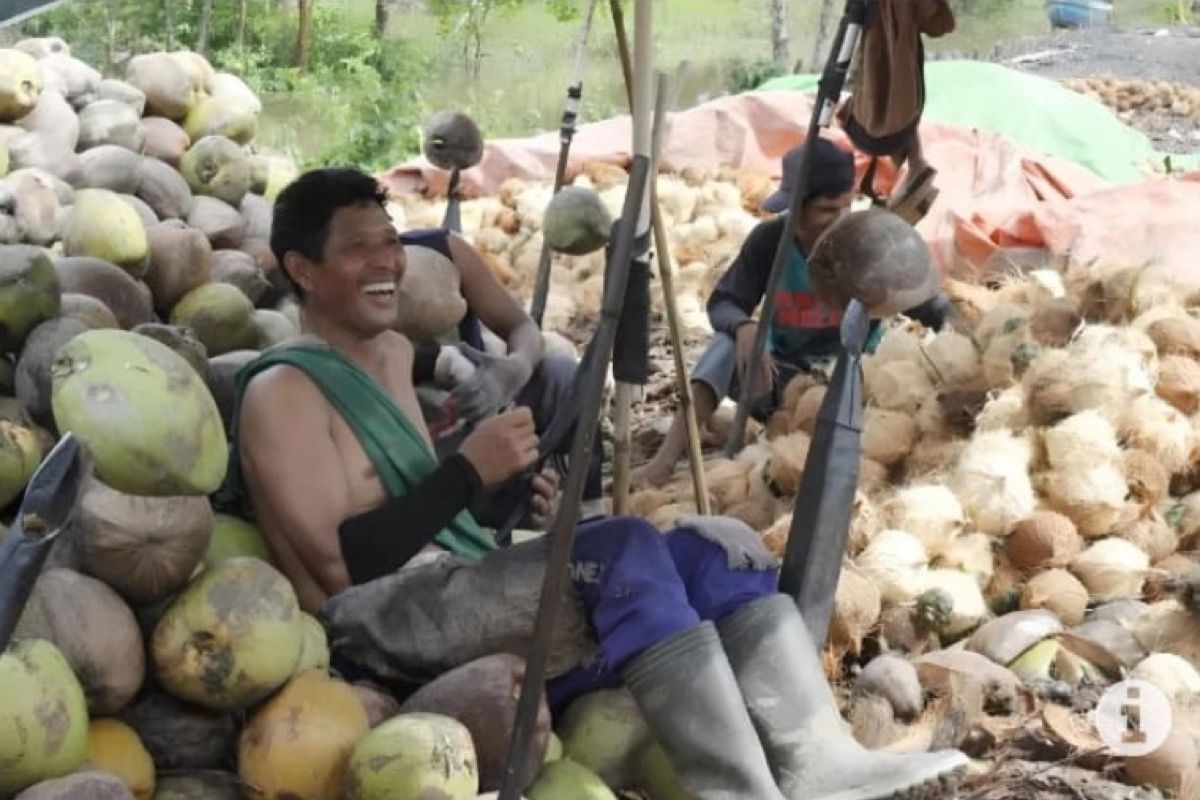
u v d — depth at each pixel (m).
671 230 9.97
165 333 3.88
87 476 2.31
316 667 3.11
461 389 4.76
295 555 3.52
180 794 2.93
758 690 3.15
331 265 3.65
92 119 6.11
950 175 9.90
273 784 2.90
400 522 3.47
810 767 3.10
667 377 7.26
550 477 4.14
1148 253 8.09
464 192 10.87
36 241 4.86
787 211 5.71
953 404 5.27
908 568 4.37
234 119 6.73
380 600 3.27
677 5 23.56
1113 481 4.78
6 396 3.54
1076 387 5.00
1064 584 4.51
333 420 3.58
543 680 2.80
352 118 15.48
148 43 16.62
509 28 21.45
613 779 3.28
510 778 2.79
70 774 2.62
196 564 2.99
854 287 3.31
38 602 2.80
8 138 5.78
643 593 3.09
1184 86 15.84
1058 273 6.82
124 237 4.61
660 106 4.00
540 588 3.24
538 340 5.10
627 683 3.09
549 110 17.98
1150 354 5.26
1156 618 4.18
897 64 5.07
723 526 3.33
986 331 5.41
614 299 2.80
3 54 5.81
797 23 23.42
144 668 2.93
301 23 16.80
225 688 2.89
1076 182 9.97
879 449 5.16
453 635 3.24
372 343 3.80
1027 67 18.03
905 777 3.03
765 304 5.26
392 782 2.84
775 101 11.21
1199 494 5.06
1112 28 20.52
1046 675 4.06
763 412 6.03
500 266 9.23
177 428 2.61
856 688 3.88
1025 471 4.83
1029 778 3.57
